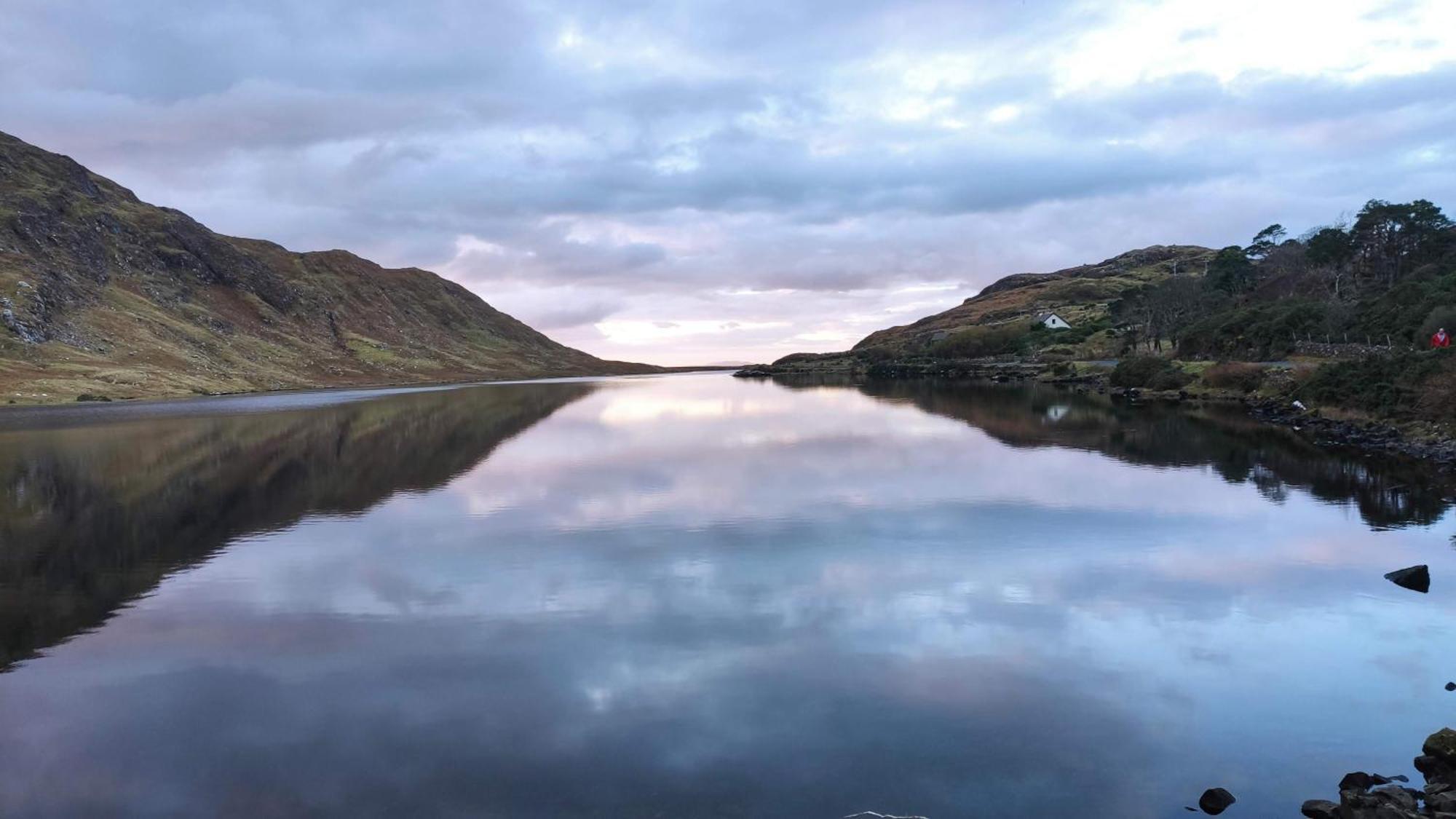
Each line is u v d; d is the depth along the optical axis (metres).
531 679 12.04
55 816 8.72
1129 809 8.62
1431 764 9.38
